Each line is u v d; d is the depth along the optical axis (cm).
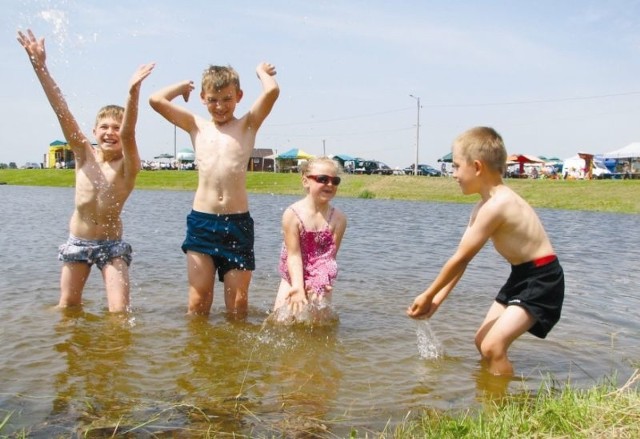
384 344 446
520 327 385
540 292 390
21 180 4756
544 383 354
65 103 546
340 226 554
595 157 4850
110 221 544
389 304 593
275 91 545
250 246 551
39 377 347
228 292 543
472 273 796
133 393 324
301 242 531
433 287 415
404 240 1225
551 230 1662
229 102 546
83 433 270
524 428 262
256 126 553
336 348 432
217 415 296
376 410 310
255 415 297
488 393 339
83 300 571
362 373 374
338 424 288
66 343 419
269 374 365
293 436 272
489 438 253
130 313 521
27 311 518
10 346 409
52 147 5734
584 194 3150
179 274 730
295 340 450
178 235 1186
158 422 285
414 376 370
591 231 1645
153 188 4100
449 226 1622
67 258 536
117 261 543
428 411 308
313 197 537
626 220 2152
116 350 406
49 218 1556
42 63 536
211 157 537
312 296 513
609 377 368
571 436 250
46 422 282
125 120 522
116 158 546
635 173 4434
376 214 2144
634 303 615
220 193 532
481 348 391
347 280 725
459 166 422
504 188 414
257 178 4241
